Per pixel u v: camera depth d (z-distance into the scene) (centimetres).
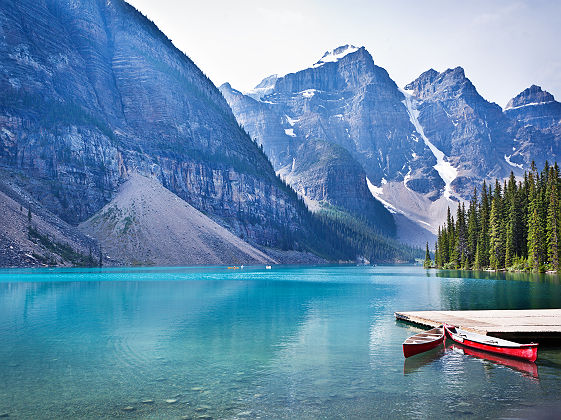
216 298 6156
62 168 19362
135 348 2930
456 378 2272
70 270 13025
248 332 3516
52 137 19875
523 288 7319
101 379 2236
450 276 11931
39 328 3672
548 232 11431
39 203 17525
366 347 2981
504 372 2392
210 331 3550
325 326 3800
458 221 16788
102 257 16212
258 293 7056
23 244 13812
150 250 17900
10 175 17988
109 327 3725
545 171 12875
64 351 2834
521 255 13000
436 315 3894
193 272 13538
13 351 2845
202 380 2223
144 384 2159
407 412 1798
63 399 1941
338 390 2075
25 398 1953
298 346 2988
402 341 3167
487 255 14475
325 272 16325
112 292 6856
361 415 1769
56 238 15400
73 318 4212
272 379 2239
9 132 18950
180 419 1719
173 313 4625
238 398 1964
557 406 1866
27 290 7044
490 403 1906
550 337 3094
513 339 3086
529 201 13012
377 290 7638
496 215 13588
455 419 1725
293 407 1852
